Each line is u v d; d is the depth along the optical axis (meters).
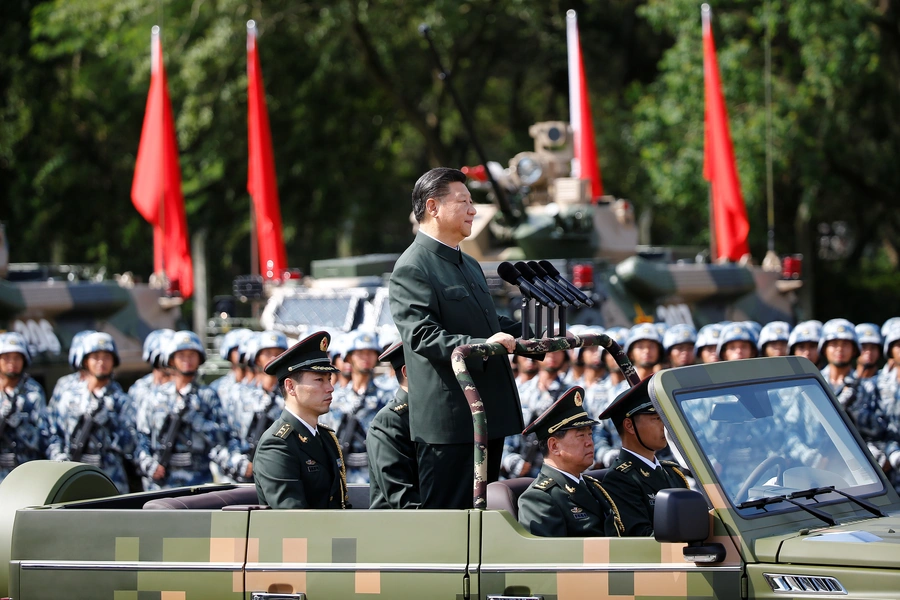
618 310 42.97
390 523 14.48
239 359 32.75
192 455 29.91
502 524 14.17
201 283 81.50
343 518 14.62
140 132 81.12
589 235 44.81
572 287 15.84
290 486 16.64
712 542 13.66
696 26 68.00
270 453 16.89
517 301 39.34
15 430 30.08
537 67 85.31
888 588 12.45
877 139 75.25
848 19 64.12
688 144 68.75
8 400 30.08
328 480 17.44
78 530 15.44
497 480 17.17
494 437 16.20
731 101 67.56
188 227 82.31
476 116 90.75
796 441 14.98
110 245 85.06
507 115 94.50
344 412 30.27
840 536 13.23
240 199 82.44
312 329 40.25
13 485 17.50
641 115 74.69
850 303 85.06
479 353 14.80
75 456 30.11
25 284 41.88
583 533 15.64
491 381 16.25
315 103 79.19
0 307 40.78
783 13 66.94
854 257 89.94
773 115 65.38
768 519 13.87
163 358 30.02
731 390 14.86
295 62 76.56
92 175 82.38
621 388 30.89
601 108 86.06
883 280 89.25
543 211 45.25
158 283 48.91
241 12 70.56
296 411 17.39
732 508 13.68
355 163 83.31
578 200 46.22
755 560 13.40
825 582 12.86
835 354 30.88
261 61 74.81
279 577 14.65
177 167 50.31
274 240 51.91
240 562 14.81
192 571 14.95
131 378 45.56
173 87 73.06
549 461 16.02
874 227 87.81
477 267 17.14
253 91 52.28
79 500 17.95
